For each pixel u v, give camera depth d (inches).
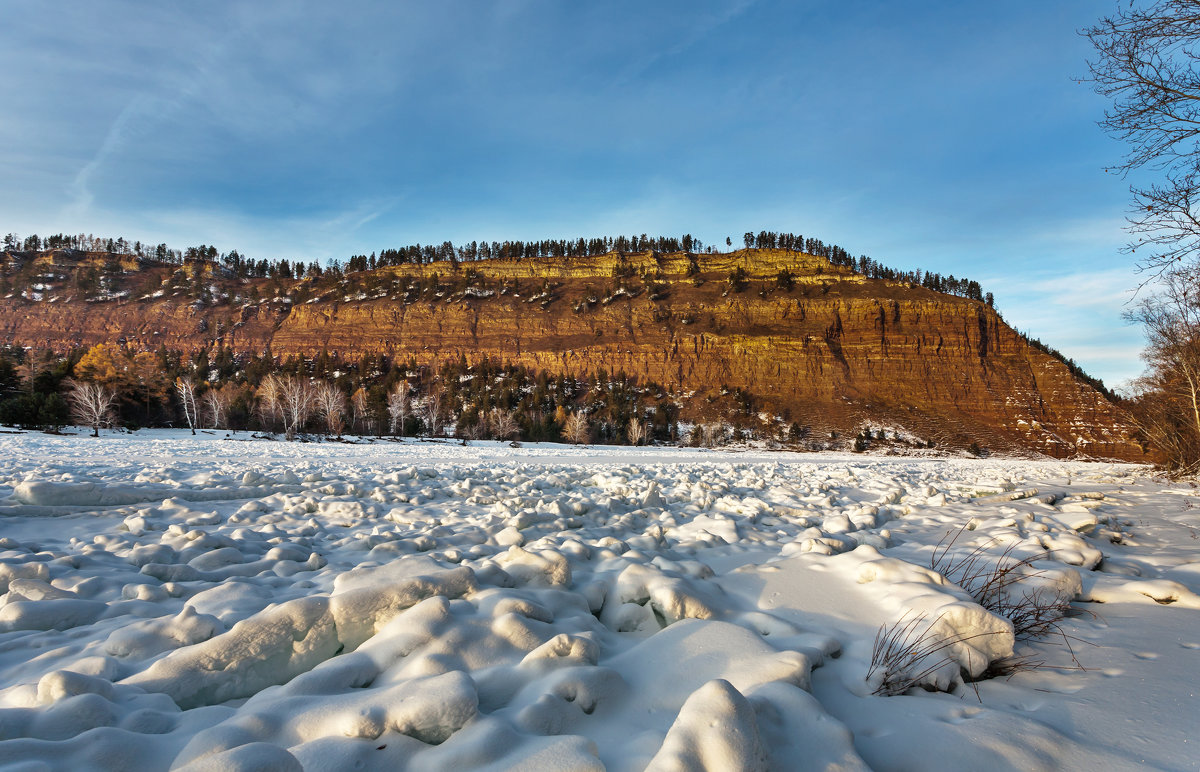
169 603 156.9
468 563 184.4
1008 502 419.5
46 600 145.5
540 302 5497.1
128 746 82.6
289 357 4276.6
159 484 356.8
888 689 112.7
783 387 4151.1
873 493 475.8
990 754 90.1
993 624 127.5
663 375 4286.4
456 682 90.6
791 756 85.2
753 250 6466.5
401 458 936.9
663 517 323.0
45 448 779.4
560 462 933.8
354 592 128.5
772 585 167.5
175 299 5364.2
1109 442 3607.3
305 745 80.7
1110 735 98.4
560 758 77.4
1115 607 167.6
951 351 4347.9
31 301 5241.1
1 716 85.4
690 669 111.2
